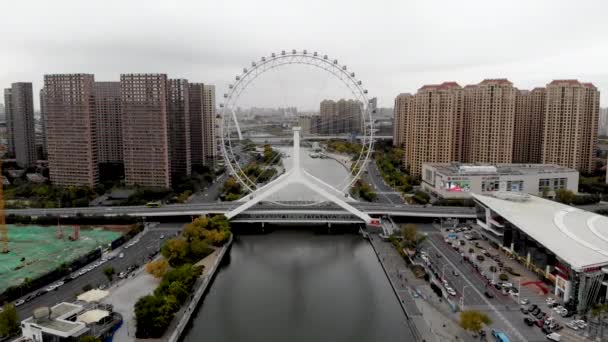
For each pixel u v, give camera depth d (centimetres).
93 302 18250
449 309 18612
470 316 16300
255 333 17625
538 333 16562
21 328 16162
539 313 17925
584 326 16850
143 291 19950
